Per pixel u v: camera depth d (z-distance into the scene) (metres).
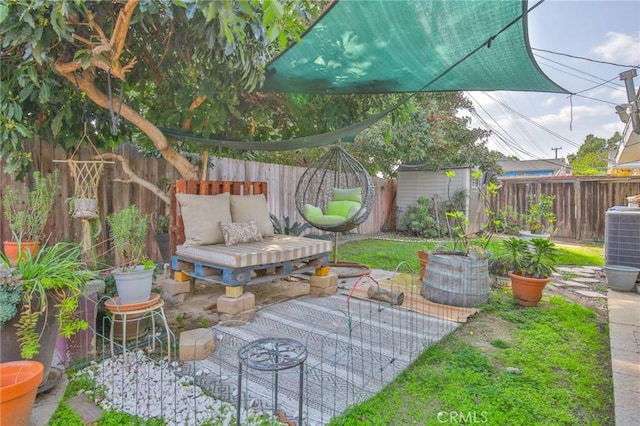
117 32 2.39
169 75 3.69
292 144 4.01
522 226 8.46
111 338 2.33
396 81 3.31
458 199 8.82
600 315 3.38
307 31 2.36
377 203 9.93
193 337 2.45
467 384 2.13
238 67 2.73
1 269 1.80
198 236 3.55
